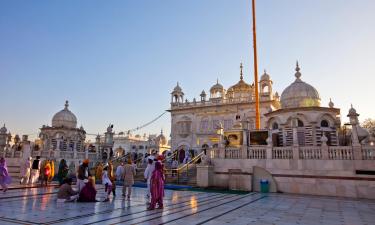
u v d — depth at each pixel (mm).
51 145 36781
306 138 23000
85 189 12523
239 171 19812
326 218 9586
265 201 13820
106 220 8430
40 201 12062
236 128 27625
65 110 42969
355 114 17359
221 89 53219
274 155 19109
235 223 8453
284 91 27734
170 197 14758
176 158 35281
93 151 41312
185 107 48875
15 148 34125
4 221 8055
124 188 14320
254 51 27734
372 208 12031
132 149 76250
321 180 17250
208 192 17734
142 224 7969
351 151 16859
